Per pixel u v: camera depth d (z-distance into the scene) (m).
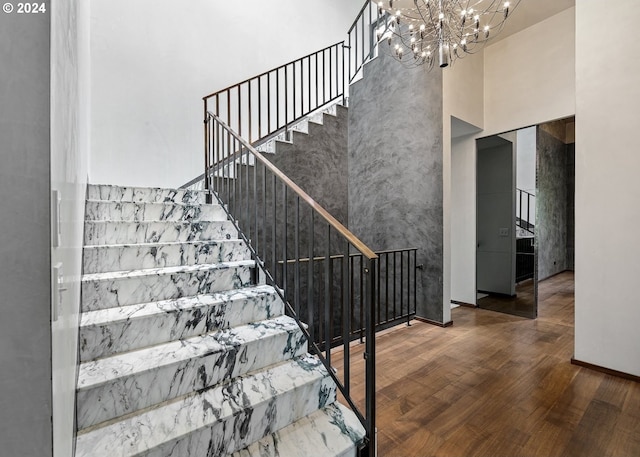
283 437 1.38
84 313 1.52
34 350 0.47
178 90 3.94
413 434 1.65
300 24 5.04
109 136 3.48
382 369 2.39
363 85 4.28
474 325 3.48
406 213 3.76
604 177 2.33
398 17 2.83
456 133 4.29
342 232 1.54
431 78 3.48
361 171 4.29
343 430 1.43
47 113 0.47
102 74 3.44
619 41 2.26
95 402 1.18
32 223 0.47
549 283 4.43
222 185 2.93
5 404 0.46
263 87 4.65
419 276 3.62
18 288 0.46
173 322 1.59
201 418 1.24
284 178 1.89
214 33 4.21
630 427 1.69
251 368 1.61
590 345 2.39
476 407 1.89
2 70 0.45
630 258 2.21
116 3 3.52
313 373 1.61
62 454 0.67
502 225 4.05
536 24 3.63
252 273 2.19
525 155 3.86
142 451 1.07
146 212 2.39
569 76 3.39
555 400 1.96
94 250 1.79
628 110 2.22
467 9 2.72
